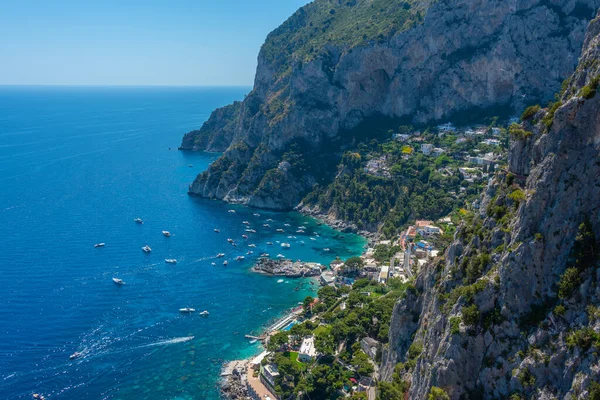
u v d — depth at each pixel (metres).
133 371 143.62
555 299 65.56
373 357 133.62
